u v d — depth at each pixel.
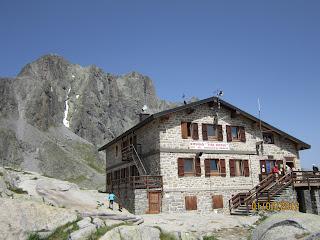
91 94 190.38
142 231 17.45
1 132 106.69
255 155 35.81
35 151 107.88
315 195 33.34
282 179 32.75
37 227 16.47
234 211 31.98
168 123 32.28
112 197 23.97
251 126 36.34
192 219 26.39
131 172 37.62
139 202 29.52
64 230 16.81
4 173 20.12
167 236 18.09
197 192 32.00
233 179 34.00
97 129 179.25
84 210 19.72
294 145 38.31
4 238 15.32
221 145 34.22
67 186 21.19
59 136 138.25
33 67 188.38
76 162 112.00
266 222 12.35
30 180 21.25
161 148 31.39
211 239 20.78
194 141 32.97
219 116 34.78
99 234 16.69
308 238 10.35
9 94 126.25
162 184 30.73
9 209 16.39
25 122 120.94
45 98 144.12
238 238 21.56
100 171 124.94
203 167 32.94
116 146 43.28
